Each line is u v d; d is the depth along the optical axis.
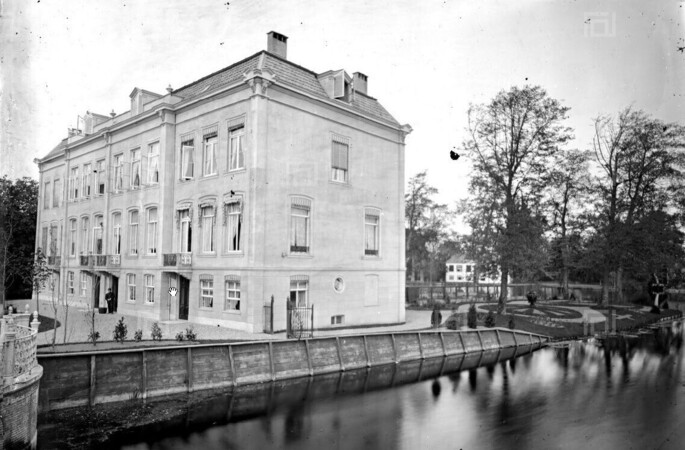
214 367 15.63
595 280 42.91
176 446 10.81
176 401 14.11
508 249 29.55
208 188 23.94
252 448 10.91
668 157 25.97
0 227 23.61
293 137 23.22
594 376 18.53
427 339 22.02
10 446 8.91
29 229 37.66
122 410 13.04
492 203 30.19
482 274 31.95
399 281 28.67
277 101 22.55
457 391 16.34
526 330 27.55
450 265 80.50
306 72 25.53
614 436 12.00
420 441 11.68
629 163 27.42
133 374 14.03
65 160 35.28
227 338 19.25
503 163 30.02
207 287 23.59
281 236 22.39
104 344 16.92
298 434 11.93
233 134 23.22
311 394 15.53
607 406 14.52
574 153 29.83
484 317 29.11
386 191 28.48
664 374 18.89
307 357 17.89
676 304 32.62
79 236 33.06
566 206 33.53
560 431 12.42
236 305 22.06
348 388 16.44
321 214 24.39
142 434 11.45
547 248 32.09
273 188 22.12
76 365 13.11
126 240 28.47
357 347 19.50
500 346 24.58
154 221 26.77
